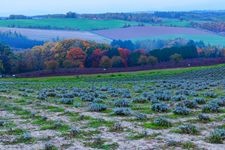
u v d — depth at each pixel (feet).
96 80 372.58
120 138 73.82
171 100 135.03
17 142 74.02
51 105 129.70
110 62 628.28
